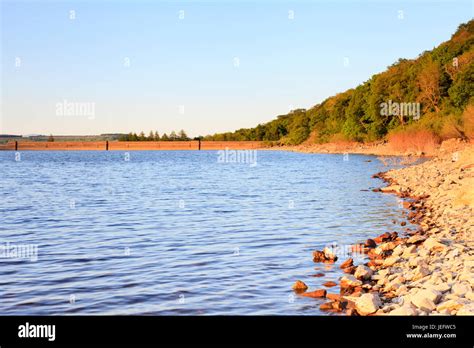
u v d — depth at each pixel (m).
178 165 92.75
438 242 15.14
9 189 45.16
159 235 20.09
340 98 129.75
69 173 71.25
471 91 75.50
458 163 41.75
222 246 17.69
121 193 39.81
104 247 17.83
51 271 14.49
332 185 41.38
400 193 32.47
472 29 103.19
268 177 54.12
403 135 77.44
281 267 14.55
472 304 9.94
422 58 102.00
